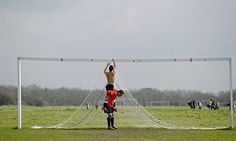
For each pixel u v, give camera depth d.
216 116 59.69
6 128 37.62
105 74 37.94
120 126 39.72
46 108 94.75
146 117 44.06
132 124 41.81
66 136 30.27
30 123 47.62
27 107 106.88
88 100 42.25
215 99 90.44
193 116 60.00
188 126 42.22
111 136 30.30
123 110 43.84
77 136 30.28
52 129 36.66
